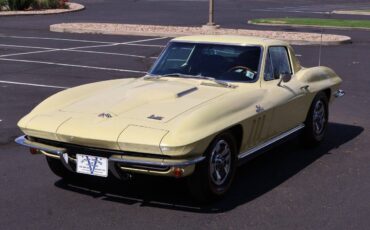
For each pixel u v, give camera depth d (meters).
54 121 5.14
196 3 40.47
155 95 5.49
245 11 34.12
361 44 19.30
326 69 7.63
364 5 42.19
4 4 32.31
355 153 7.10
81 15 30.41
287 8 37.69
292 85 6.52
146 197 5.44
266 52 6.29
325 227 4.78
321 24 25.11
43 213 5.04
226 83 5.95
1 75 12.73
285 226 4.79
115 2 41.38
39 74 12.95
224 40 6.42
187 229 4.71
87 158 4.99
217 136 5.09
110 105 5.34
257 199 5.42
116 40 19.92
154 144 4.62
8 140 7.49
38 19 27.94
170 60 6.49
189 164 4.72
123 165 4.86
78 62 14.91
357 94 11.14
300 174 6.22
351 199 5.45
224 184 5.36
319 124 7.35
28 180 5.93
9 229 4.69
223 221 4.88
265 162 6.68
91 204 5.26
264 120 5.77
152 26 23.22
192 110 5.07
